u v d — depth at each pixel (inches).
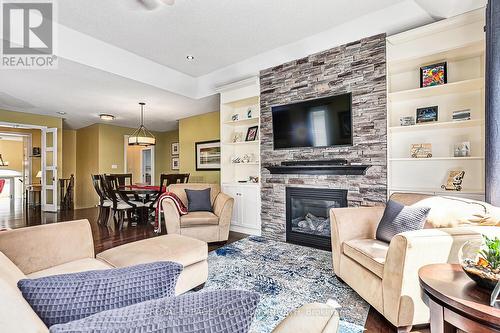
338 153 133.5
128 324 18.5
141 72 162.9
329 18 123.7
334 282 93.9
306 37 141.2
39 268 68.3
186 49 153.1
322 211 139.3
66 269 67.1
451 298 41.7
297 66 147.8
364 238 93.5
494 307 39.0
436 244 61.8
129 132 326.3
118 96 192.9
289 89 151.3
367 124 123.3
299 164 144.9
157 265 30.6
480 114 105.8
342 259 89.9
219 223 146.9
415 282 62.1
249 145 189.8
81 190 320.5
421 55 107.5
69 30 129.8
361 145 125.3
